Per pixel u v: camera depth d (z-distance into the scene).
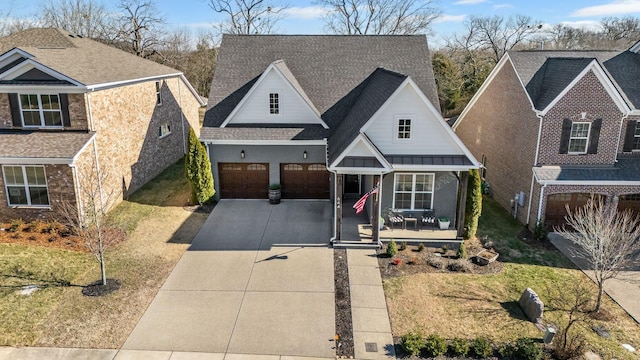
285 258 16.16
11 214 18.17
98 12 55.44
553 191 18.30
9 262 15.02
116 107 20.83
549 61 20.73
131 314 12.62
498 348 11.25
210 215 20.28
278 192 21.66
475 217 17.81
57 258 15.61
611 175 18.38
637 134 19.33
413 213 18.62
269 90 21.00
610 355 11.16
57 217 18.08
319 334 11.86
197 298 13.51
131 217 19.72
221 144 21.19
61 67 18.39
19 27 53.62
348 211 20.69
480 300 13.62
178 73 28.75
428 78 23.00
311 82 23.22
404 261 16.02
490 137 24.39
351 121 19.41
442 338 11.41
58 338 11.52
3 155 17.14
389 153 17.19
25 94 18.44
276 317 12.59
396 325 12.30
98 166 19.19
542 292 14.17
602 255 12.86
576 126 18.33
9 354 10.87
